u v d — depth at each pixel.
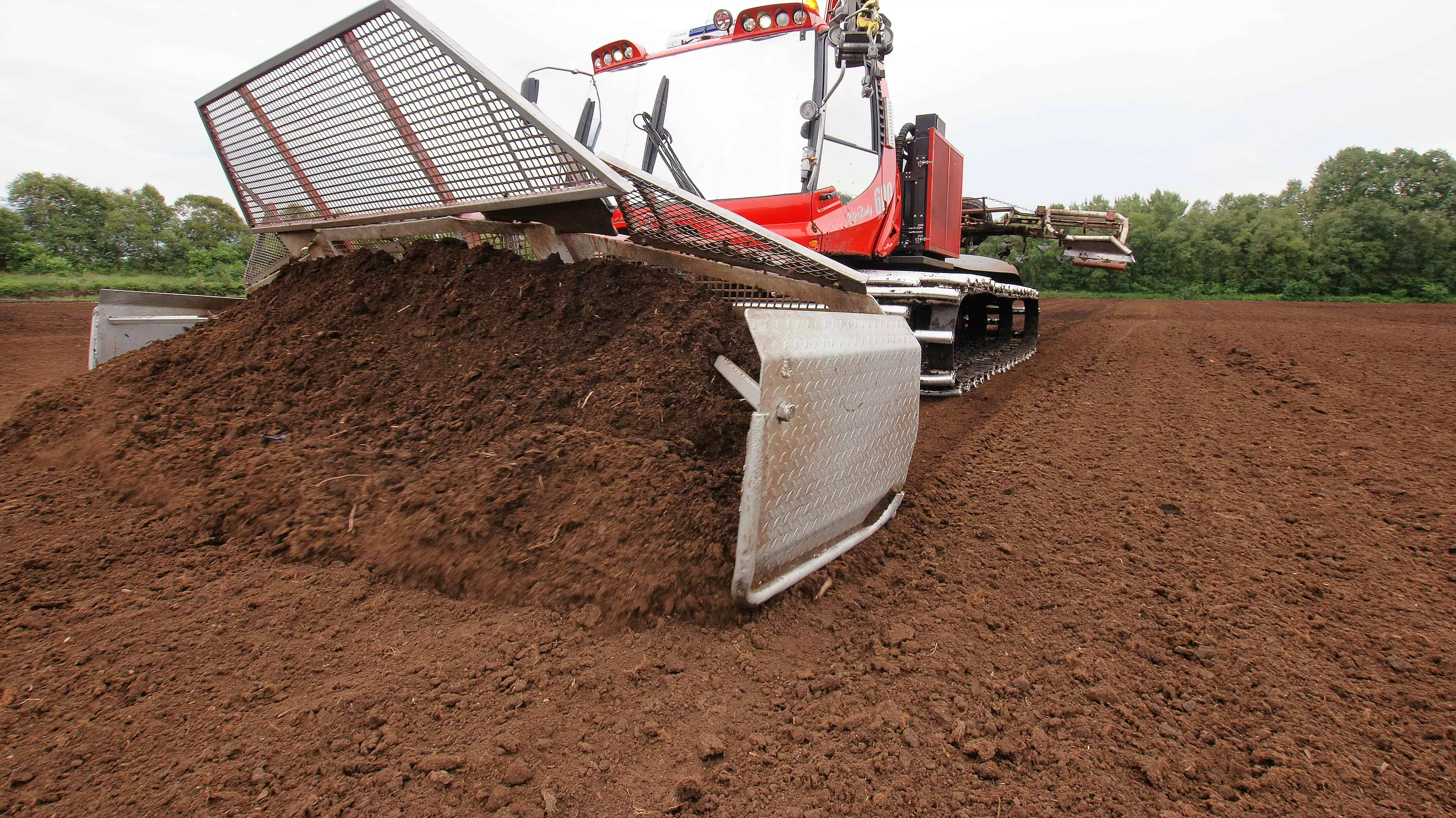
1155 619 2.66
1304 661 2.39
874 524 3.24
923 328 5.84
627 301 3.48
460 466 2.92
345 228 4.55
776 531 2.42
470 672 2.18
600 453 2.83
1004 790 1.82
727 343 3.33
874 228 5.61
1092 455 4.62
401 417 3.33
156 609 2.45
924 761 1.92
